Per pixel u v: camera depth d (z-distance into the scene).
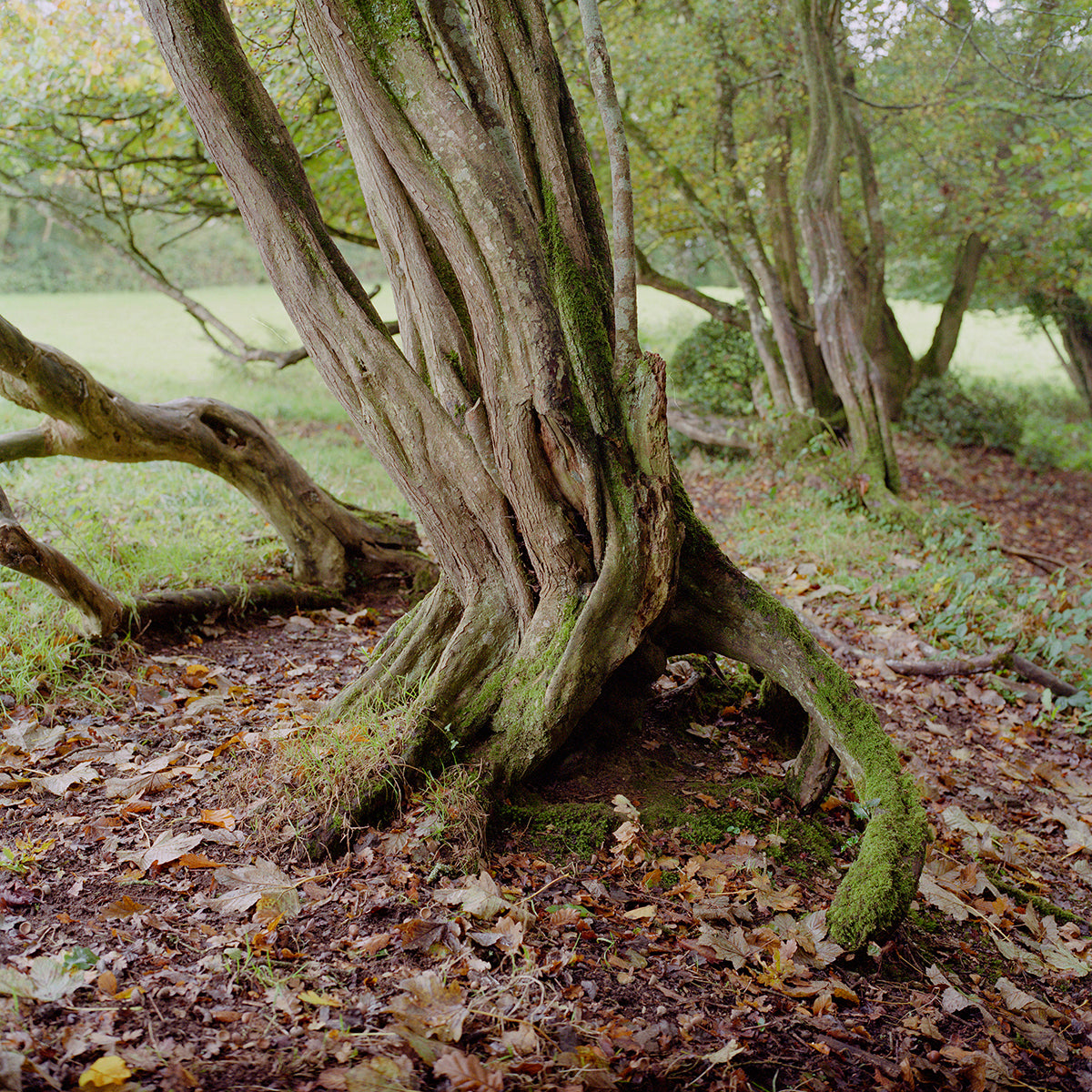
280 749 3.49
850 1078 2.47
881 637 6.44
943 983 3.05
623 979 2.67
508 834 3.34
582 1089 2.16
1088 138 8.15
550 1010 2.46
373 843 3.11
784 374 11.30
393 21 3.29
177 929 2.61
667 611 3.74
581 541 3.65
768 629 3.82
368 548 6.32
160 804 3.28
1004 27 8.48
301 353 7.64
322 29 3.31
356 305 3.56
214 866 2.92
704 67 10.13
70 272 30.47
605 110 3.56
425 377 3.80
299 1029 2.26
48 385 4.71
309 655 5.10
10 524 4.09
